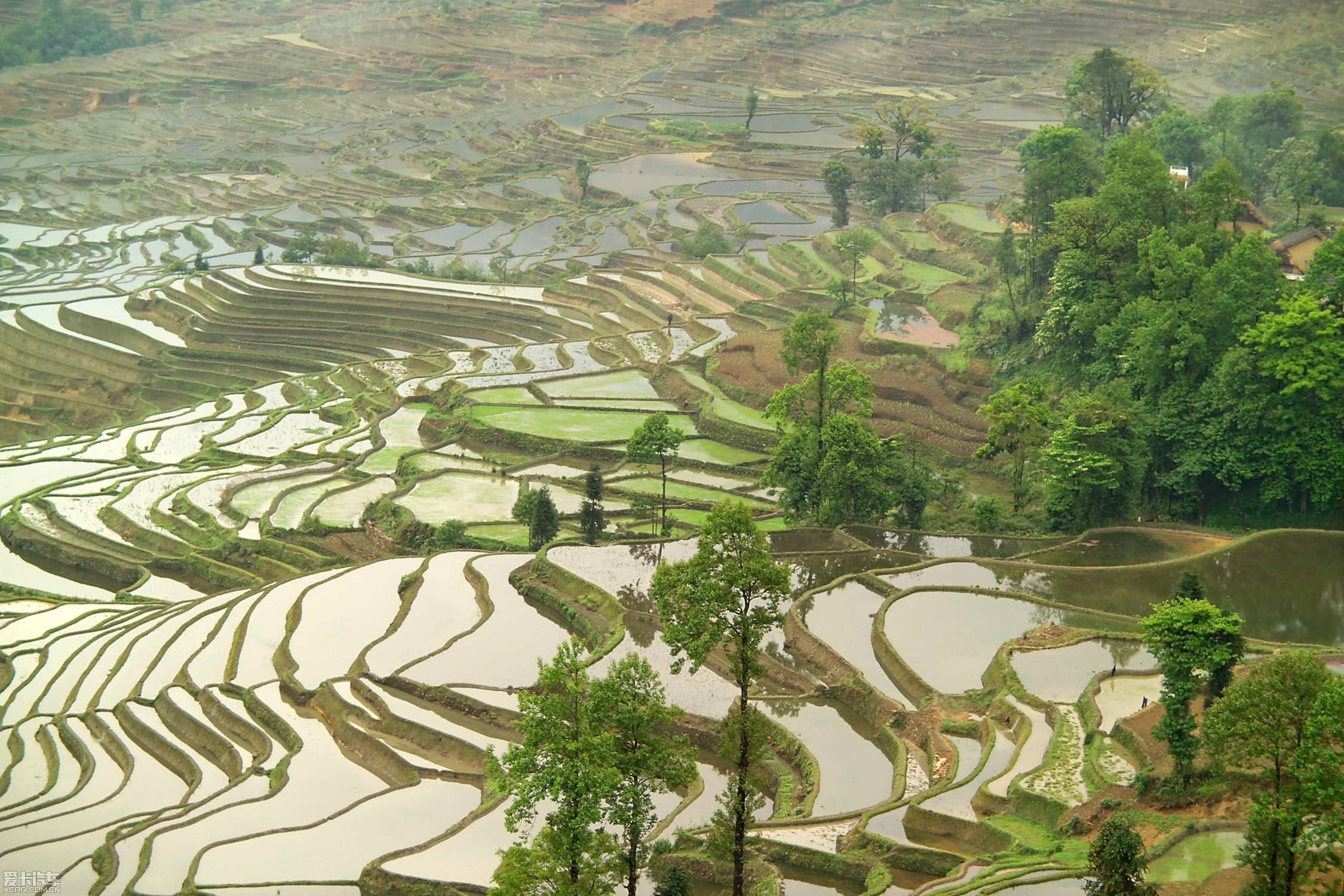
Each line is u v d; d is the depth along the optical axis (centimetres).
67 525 10381
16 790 6431
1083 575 7444
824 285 14638
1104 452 8256
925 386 11150
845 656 6606
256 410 13550
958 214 16300
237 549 9600
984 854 4859
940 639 6662
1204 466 8306
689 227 19075
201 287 17762
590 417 11738
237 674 7275
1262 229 12200
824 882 4819
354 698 6794
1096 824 4822
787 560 7831
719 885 4841
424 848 5309
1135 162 10431
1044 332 10206
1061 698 5900
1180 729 4828
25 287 19112
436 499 9975
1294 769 3912
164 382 15425
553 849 3997
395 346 15650
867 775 5688
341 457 11388
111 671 7662
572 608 7512
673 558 8144
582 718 4175
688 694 6391
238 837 5506
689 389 12188
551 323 15675
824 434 8625
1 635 8444
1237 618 4972
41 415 15425
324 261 18950
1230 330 8562
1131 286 9650
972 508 9050
